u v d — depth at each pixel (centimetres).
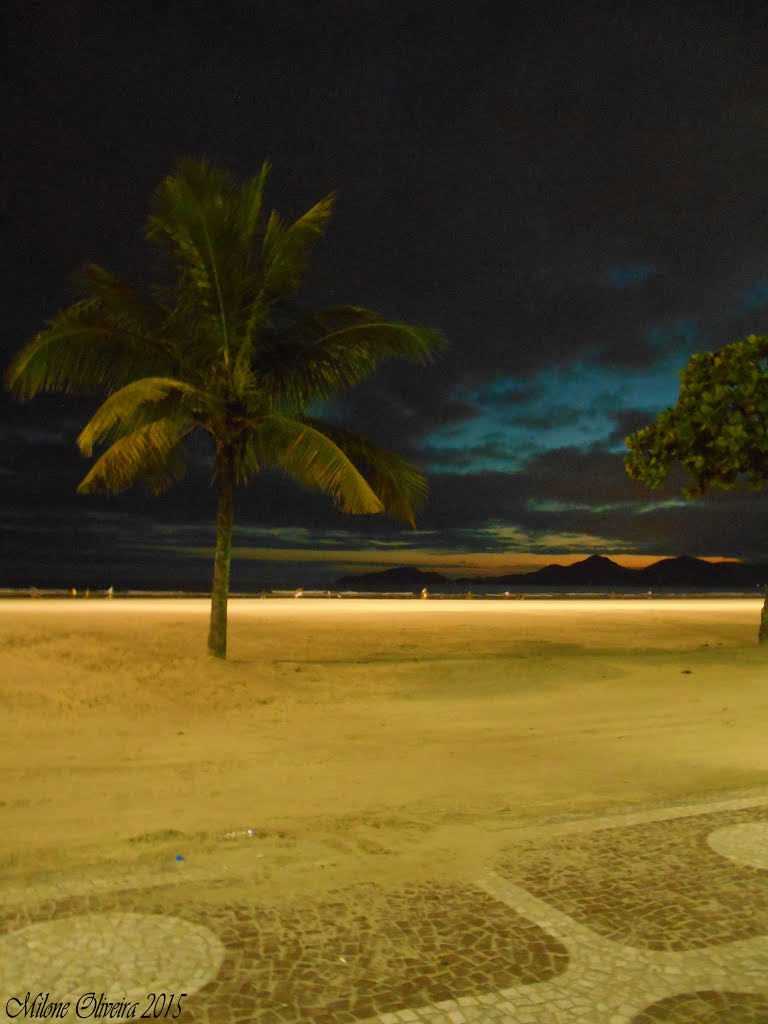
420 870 440
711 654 1684
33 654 1322
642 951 337
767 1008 292
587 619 2888
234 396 1448
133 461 1359
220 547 1521
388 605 3803
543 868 440
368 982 309
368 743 857
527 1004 294
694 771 711
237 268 1405
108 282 1400
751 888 407
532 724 974
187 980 310
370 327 1421
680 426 1853
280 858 462
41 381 1329
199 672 1293
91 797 627
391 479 1564
